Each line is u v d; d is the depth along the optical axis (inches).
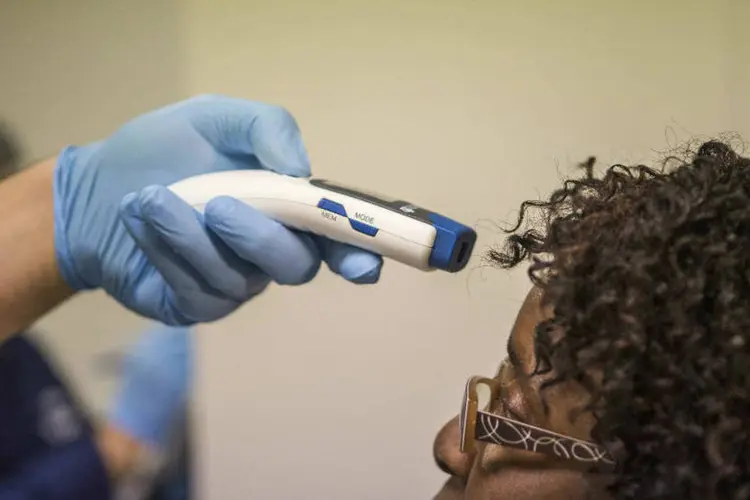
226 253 25.9
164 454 41.3
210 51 38.3
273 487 40.1
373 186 37.4
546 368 19.4
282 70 37.6
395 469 38.8
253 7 37.6
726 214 18.4
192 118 29.8
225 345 39.9
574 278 18.9
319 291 38.5
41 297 31.3
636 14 34.9
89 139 40.6
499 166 36.4
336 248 24.6
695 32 34.7
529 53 35.8
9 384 41.8
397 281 37.6
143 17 39.0
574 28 35.4
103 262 29.8
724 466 16.4
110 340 42.4
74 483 41.4
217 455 40.6
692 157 24.6
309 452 39.6
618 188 22.1
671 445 17.2
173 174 30.0
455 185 36.8
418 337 37.8
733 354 16.9
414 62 36.6
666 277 17.7
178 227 24.8
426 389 37.9
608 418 17.9
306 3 37.1
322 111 37.5
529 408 20.7
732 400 16.8
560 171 36.0
